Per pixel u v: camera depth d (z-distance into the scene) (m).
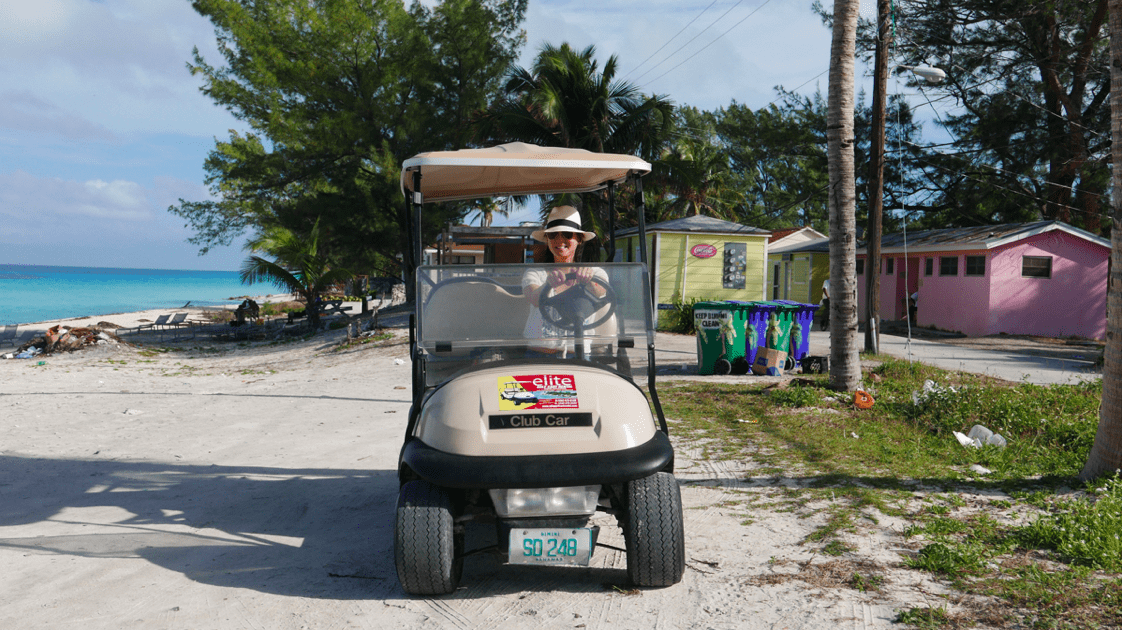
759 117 33.31
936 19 26.80
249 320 35.12
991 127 27.69
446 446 3.76
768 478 6.24
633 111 24.52
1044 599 3.66
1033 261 23.53
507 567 4.47
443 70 30.98
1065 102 26.44
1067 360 15.99
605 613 3.77
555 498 3.72
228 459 8.05
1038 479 5.86
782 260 31.16
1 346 26.06
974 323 23.77
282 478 7.11
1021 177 28.36
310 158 31.55
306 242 29.05
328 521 5.61
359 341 21.78
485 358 4.31
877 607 3.69
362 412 11.27
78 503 6.32
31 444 9.10
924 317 26.39
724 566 4.35
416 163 4.61
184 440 9.30
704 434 8.03
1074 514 4.77
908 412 8.73
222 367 20.03
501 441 3.73
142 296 92.56
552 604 3.90
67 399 13.62
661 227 22.50
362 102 29.77
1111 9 5.56
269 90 30.91
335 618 3.80
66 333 23.30
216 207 36.84
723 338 12.92
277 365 19.97
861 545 4.57
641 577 3.98
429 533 3.84
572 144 24.45
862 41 26.86
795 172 41.56
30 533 5.44
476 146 26.70
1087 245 23.81
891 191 31.48
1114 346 5.49
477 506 4.11
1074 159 26.16
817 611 3.67
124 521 5.73
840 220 9.96
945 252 25.16
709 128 43.72
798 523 5.07
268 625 3.74
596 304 4.38
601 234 19.06
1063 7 24.73
